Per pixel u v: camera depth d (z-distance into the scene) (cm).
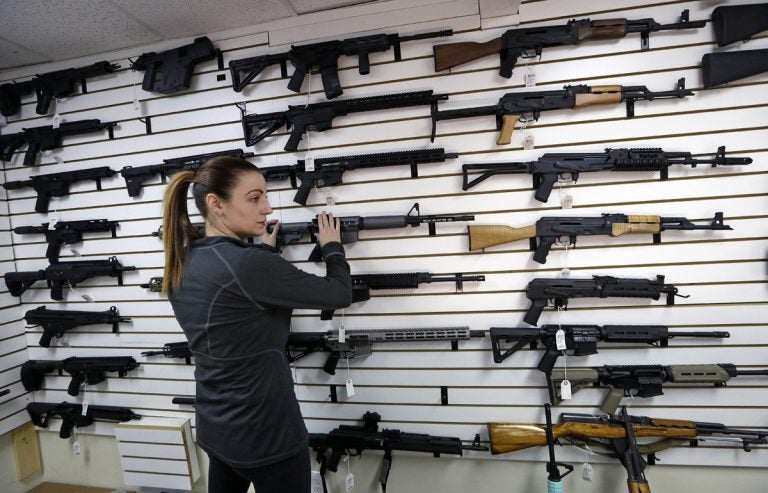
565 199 236
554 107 226
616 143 231
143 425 290
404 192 253
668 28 217
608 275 235
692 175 225
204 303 140
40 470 327
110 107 292
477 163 241
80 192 302
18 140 304
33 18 236
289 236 254
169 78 271
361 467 271
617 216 226
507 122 231
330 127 254
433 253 253
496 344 238
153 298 296
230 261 138
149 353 290
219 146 276
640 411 239
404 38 242
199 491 301
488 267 247
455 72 244
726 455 229
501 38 231
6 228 315
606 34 221
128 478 297
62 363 306
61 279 297
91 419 305
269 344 150
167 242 151
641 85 225
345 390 267
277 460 148
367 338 250
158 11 239
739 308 225
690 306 229
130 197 294
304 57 249
